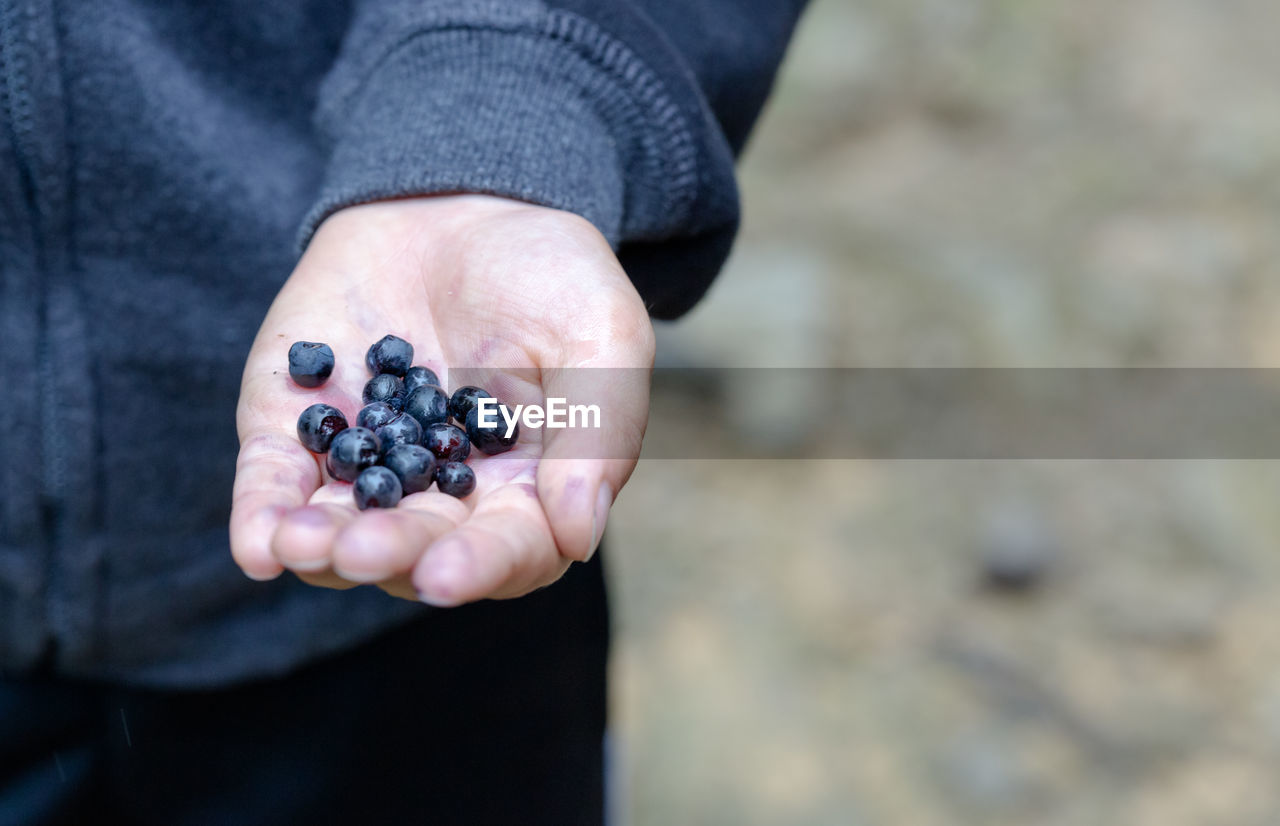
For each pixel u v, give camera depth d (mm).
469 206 439
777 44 484
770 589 888
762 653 826
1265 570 896
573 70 436
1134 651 828
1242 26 1635
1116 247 1272
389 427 421
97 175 432
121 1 431
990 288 1192
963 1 1616
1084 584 887
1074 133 1458
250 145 457
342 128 448
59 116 423
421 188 427
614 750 555
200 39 450
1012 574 885
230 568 461
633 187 451
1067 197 1350
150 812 486
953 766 740
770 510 977
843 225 1298
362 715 477
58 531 446
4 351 435
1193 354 1153
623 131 444
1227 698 786
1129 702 785
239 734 478
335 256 443
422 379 436
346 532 367
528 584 387
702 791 723
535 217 427
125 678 465
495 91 433
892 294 1195
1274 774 729
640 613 858
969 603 876
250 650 466
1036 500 971
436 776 487
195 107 445
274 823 482
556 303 418
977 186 1377
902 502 979
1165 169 1396
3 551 445
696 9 465
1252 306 1206
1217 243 1269
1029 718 773
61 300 435
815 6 1618
